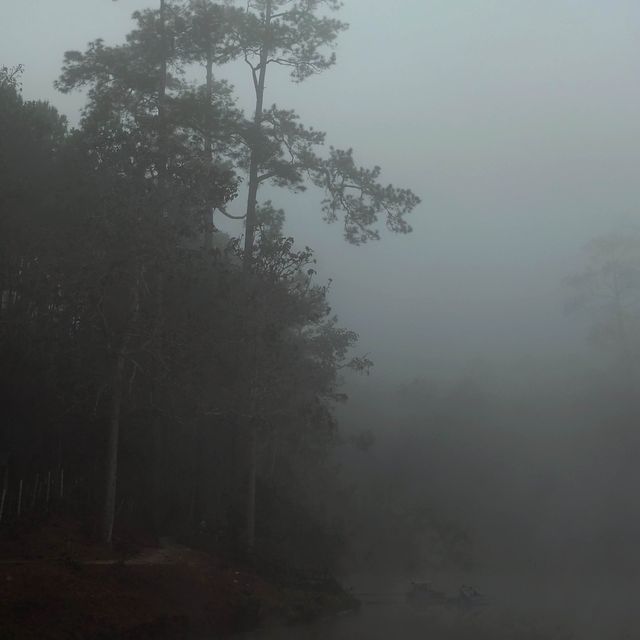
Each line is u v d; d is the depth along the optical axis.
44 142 33.78
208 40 35.88
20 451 29.27
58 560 21.78
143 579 22.92
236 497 34.47
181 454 34.34
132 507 31.95
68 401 28.94
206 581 25.34
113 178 27.88
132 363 27.02
